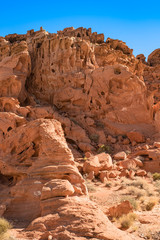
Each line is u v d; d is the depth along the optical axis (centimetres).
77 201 828
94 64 2811
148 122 2445
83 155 2102
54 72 2677
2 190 1233
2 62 2503
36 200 969
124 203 968
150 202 1097
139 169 1850
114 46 3694
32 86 2808
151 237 760
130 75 2516
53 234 711
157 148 2002
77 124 2388
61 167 1032
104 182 1574
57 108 2592
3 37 3703
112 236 686
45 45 2788
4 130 1958
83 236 694
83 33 3612
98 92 2531
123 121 2431
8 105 2291
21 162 1234
